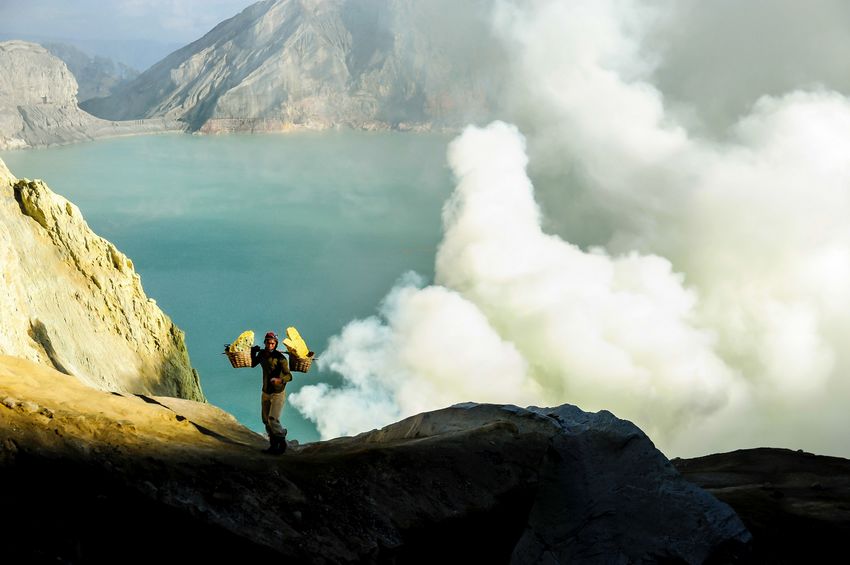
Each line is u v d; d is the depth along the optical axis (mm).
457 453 10180
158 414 10625
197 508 7777
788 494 13281
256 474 8734
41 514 7160
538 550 8914
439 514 9016
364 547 8086
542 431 11211
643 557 8844
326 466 9484
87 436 8562
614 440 10727
